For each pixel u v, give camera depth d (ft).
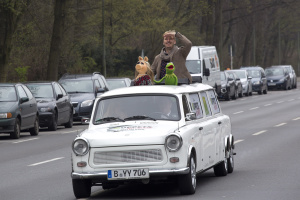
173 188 82.94
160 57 96.84
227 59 615.16
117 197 77.05
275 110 255.70
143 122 78.79
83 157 74.08
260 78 410.31
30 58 321.11
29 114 171.01
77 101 211.00
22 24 322.34
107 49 423.64
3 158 124.36
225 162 94.22
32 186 88.53
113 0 369.50
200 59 302.25
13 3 241.14
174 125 77.30
